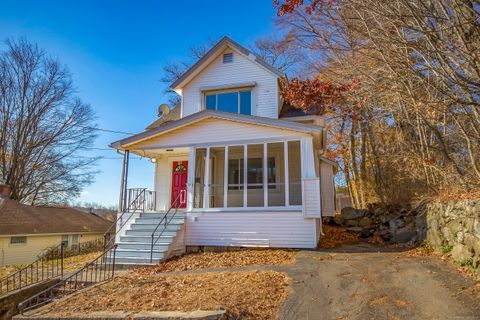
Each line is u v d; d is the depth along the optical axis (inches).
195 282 277.9
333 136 966.4
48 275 384.2
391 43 310.5
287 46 722.8
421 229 436.8
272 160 553.3
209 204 513.7
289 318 196.7
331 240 498.0
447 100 321.4
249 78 594.6
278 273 289.9
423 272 266.7
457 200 318.0
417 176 492.4
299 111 582.9
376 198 708.7
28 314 221.8
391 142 614.5
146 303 226.7
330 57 527.8
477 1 248.8
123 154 527.5
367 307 204.2
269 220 443.8
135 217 496.1
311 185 434.0
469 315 181.9
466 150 374.0
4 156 1093.1
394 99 415.8
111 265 390.6
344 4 344.5
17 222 805.2
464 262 273.7
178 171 606.5
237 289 247.1
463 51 262.7
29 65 1135.0
